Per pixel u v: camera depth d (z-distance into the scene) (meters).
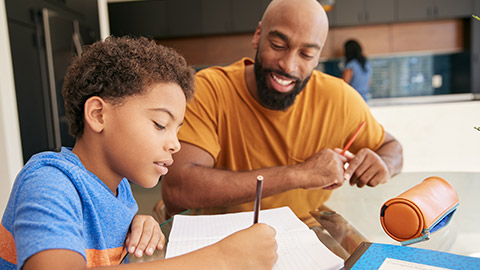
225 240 0.52
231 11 4.21
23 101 2.25
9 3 2.17
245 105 1.19
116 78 0.56
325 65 4.52
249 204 0.92
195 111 1.13
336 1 4.14
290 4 1.03
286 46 1.05
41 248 0.43
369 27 4.30
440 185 0.73
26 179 0.52
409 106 3.43
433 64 4.42
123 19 4.27
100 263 0.60
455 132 3.41
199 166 1.03
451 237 0.66
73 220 0.50
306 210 0.85
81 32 3.10
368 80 3.74
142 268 0.46
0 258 0.55
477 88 4.10
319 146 1.23
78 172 0.57
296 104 1.21
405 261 0.54
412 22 4.27
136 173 0.60
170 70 0.60
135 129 0.57
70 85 0.61
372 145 1.28
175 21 4.26
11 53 2.17
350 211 0.83
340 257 0.61
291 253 0.60
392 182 1.06
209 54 4.45
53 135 2.52
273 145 1.20
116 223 0.64
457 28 4.24
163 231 0.75
